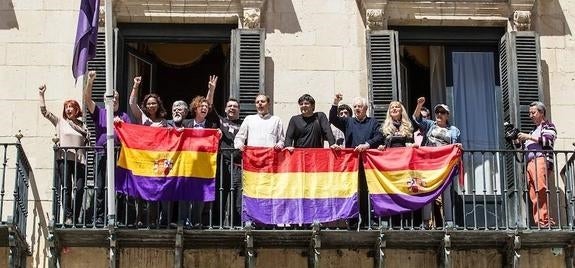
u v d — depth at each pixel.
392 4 17.69
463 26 17.95
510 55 17.50
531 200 16.36
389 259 16.06
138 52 17.95
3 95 17.12
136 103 16.56
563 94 17.56
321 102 17.36
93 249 15.90
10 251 15.20
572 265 16.02
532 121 17.08
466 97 18.02
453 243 15.92
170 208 15.57
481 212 17.33
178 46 18.20
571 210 16.08
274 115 17.23
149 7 17.58
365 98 17.39
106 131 15.90
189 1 17.58
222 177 15.78
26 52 17.34
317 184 15.70
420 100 16.48
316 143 16.05
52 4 17.58
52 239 15.31
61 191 15.73
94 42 16.14
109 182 15.29
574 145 16.36
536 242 16.06
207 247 15.97
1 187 16.41
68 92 17.23
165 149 15.66
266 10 17.70
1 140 16.92
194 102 16.38
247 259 15.52
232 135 16.41
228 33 17.77
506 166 17.05
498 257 16.16
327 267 16.02
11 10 17.48
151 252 15.91
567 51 17.73
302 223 15.59
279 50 17.55
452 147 15.87
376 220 16.09
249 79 17.20
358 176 15.84
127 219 15.62
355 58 17.56
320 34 17.64
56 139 15.68
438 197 15.92
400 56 18.08
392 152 15.84
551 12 17.89
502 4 17.78
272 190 15.65
